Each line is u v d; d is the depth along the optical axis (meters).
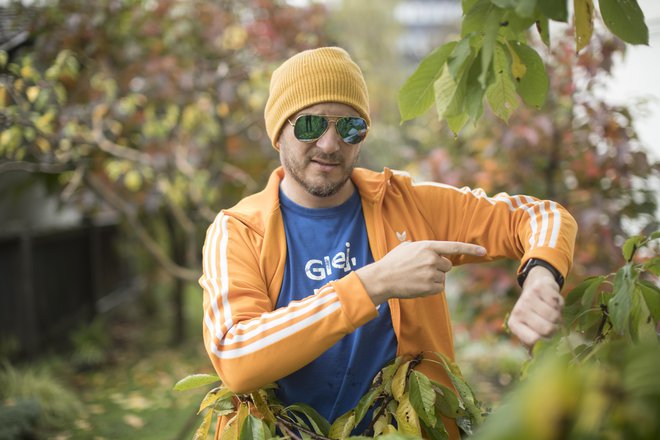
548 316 1.10
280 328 1.20
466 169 3.71
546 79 1.26
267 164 5.41
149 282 7.75
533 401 0.62
